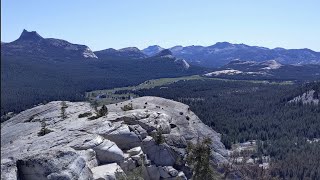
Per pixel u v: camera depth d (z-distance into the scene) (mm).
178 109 112875
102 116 85000
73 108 106812
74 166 53688
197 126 105938
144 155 72438
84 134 72250
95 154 65000
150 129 81188
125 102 114500
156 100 116875
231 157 115062
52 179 50344
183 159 78375
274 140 177500
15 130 96812
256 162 138625
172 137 83062
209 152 64750
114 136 73250
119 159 67125
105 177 58406
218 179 78938
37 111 111438
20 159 50938
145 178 70562
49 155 52375
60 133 75250
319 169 127438
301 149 156125
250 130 199125
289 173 127750
